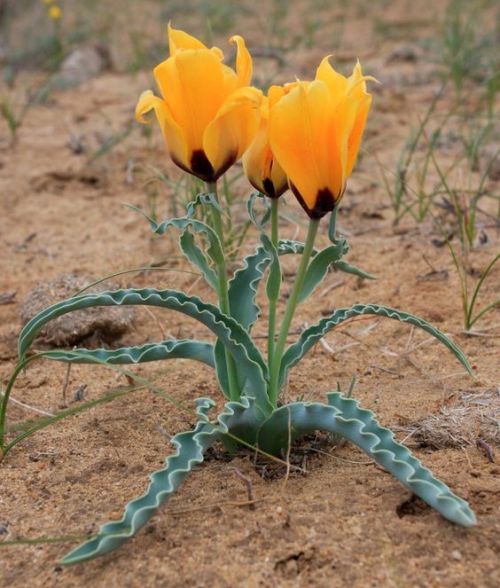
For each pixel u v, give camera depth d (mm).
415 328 3395
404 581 2027
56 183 5230
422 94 6586
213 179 2176
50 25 9453
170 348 2484
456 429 2621
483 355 3184
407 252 4109
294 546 2127
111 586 2061
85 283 3641
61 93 7168
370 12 10148
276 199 2285
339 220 4566
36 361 3312
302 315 3602
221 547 2143
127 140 5867
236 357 2346
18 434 2770
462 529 2164
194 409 2875
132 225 4641
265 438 2410
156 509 2031
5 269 4184
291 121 1985
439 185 4453
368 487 2344
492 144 5395
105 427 2783
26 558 2189
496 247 4062
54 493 2447
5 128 6184
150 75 7664
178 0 10672
